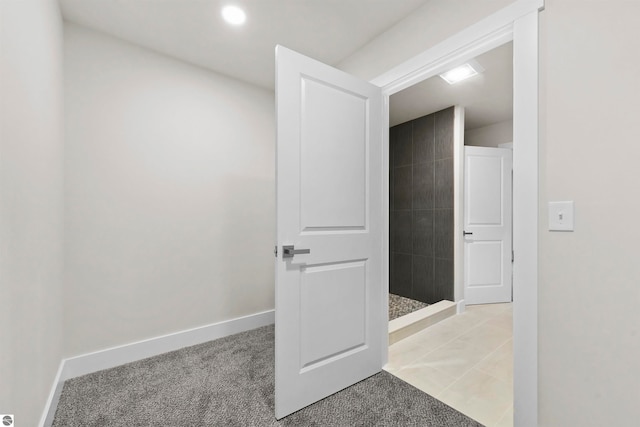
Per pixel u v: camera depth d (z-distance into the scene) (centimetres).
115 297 206
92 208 198
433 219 340
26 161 113
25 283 112
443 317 297
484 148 345
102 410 155
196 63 243
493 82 263
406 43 186
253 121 280
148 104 221
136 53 217
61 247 179
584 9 112
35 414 123
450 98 299
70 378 186
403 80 190
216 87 257
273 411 155
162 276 227
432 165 342
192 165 243
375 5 177
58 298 171
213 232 254
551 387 119
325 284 167
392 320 269
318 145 165
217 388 175
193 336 239
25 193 112
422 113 343
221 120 259
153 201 223
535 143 123
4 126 93
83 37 196
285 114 151
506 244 351
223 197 260
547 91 121
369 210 190
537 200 123
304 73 158
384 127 202
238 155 270
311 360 161
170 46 219
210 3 176
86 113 196
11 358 97
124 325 209
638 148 100
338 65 240
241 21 193
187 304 239
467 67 235
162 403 161
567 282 115
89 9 180
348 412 154
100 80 202
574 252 113
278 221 148
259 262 281
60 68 177
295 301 154
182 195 237
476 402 163
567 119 115
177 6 178
